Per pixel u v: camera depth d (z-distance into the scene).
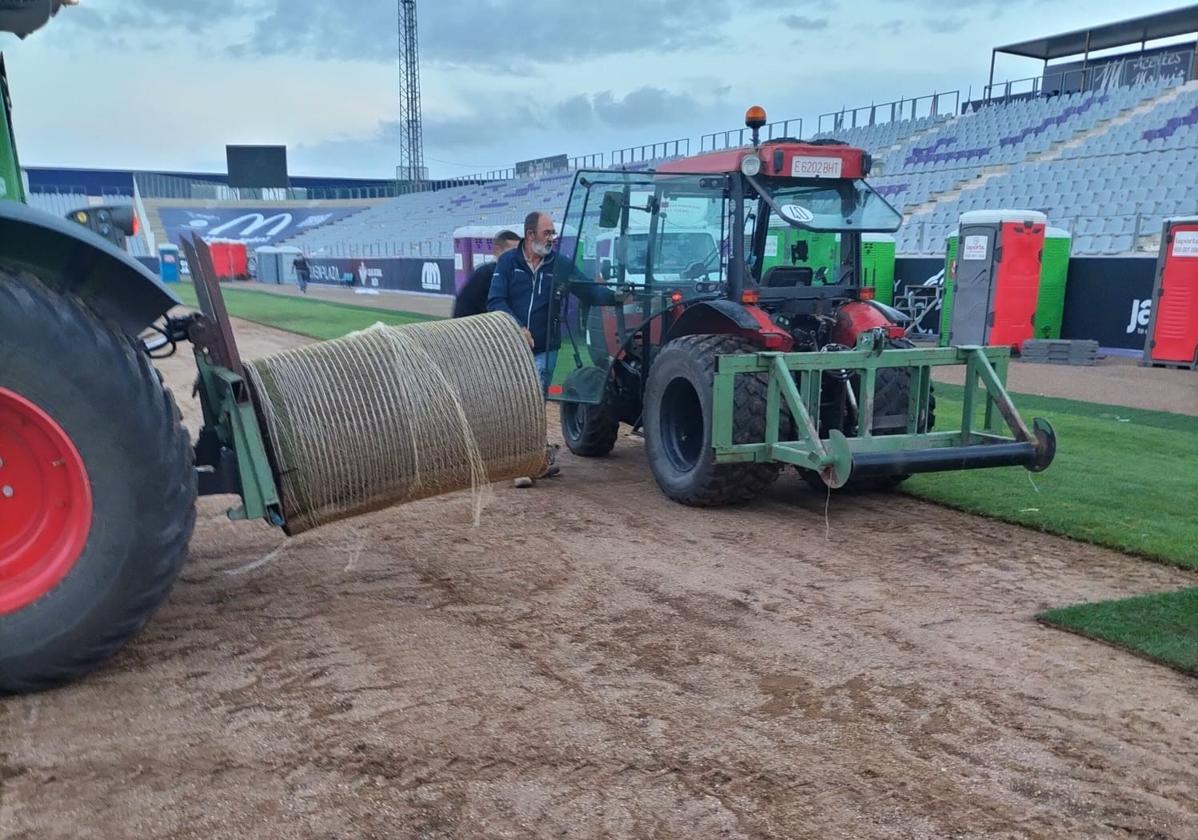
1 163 3.48
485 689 3.09
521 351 4.07
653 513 5.30
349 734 2.79
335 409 3.63
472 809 2.43
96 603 2.95
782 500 5.60
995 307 13.02
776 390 4.91
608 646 3.45
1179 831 2.39
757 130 5.71
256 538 4.75
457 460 3.89
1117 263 12.92
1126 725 2.92
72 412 2.87
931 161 23.67
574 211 6.24
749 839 2.33
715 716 2.93
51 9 3.34
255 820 2.38
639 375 6.23
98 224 4.67
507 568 4.32
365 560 4.42
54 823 2.35
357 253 41.72
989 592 4.04
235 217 58.31
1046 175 19.42
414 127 62.94
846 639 3.53
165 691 3.05
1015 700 3.07
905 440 5.09
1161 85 21.17
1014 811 2.46
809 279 5.87
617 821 2.39
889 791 2.54
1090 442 7.15
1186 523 4.96
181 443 3.10
